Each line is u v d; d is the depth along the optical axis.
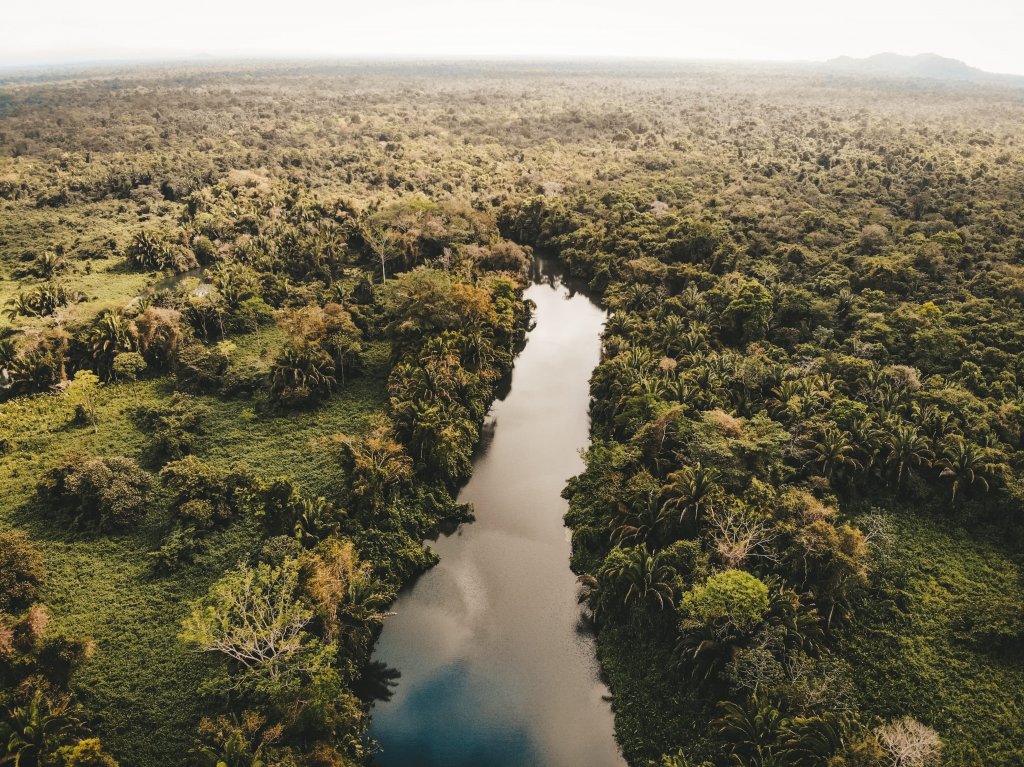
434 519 61.50
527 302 107.62
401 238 116.12
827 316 86.06
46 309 94.69
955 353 76.56
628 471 60.69
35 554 52.00
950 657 45.97
